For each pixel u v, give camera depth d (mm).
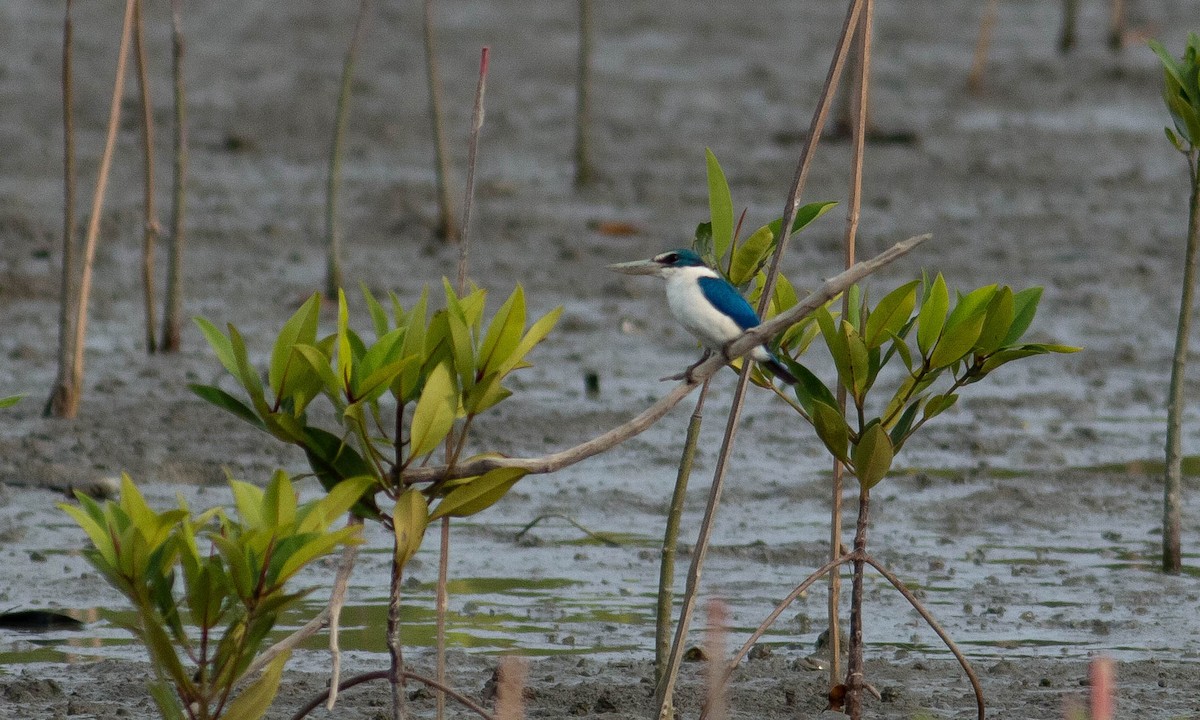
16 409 13953
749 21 40062
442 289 18703
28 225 20453
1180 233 22344
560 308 6383
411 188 23688
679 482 7488
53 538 11039
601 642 9258
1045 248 21391
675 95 31297
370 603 9945
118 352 16062
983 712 7582
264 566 5797
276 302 18125
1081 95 32125
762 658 9008
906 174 25297
